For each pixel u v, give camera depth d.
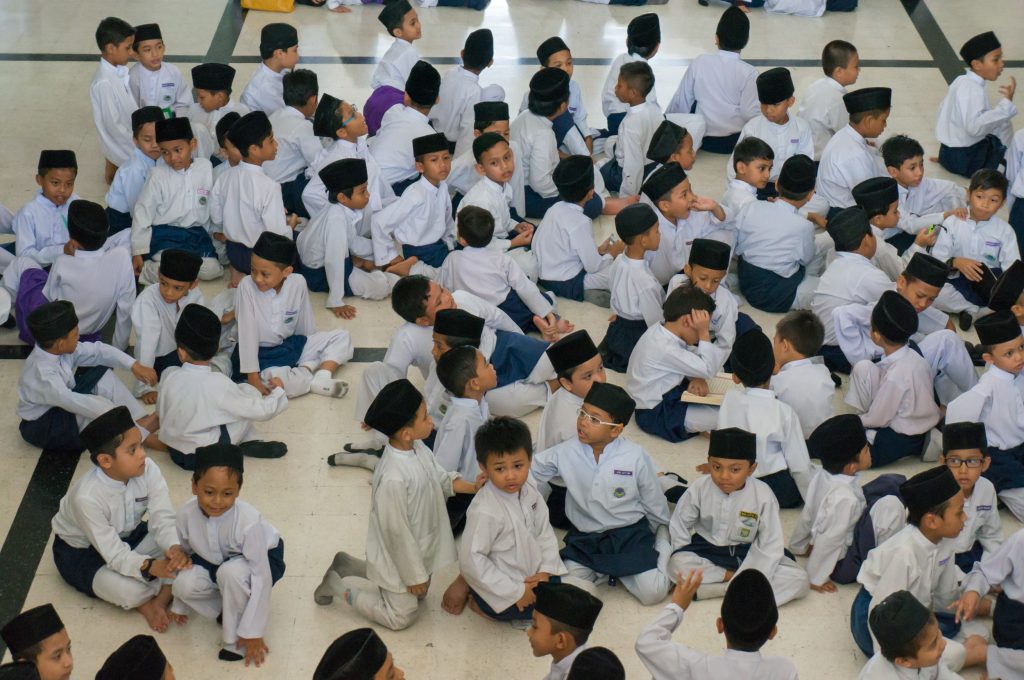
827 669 3.95
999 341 4.50
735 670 3.37
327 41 8.80
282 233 5.74
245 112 7.00
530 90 6.64
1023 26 9.23
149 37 6.89
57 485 4.72
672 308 4.88
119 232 5.99
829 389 4.76
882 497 4.18
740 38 7.19
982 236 5.73
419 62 6.58
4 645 4.00
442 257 6.04
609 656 3.11
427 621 4.12
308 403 5.20
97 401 4.71
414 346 4.86
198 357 4.61
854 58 7.04
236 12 9.27
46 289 5.28
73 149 7.23
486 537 3.87
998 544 4.23
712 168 7.29
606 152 7.21
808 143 6.81
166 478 4.71
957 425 4.06
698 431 4.99
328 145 6.47
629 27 7.28
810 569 4.23
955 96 6.98
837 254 5.45
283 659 3.95
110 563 3.96
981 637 3.95
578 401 4.48
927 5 9.60
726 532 4.12
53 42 8.66
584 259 5.83
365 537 4.47
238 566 3.82
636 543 4.20
